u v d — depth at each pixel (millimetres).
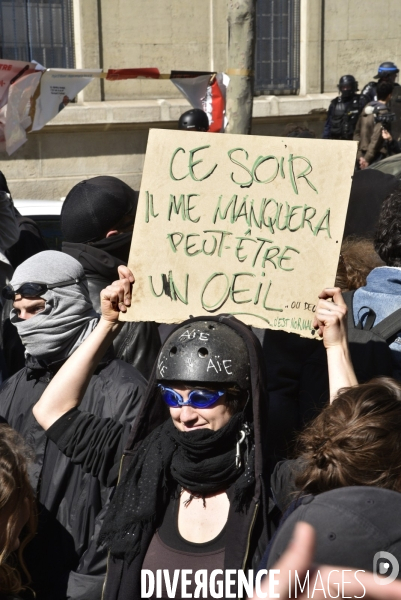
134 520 1867
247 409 1903
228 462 1852
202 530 1856
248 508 1809
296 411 2482
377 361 2328
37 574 2248
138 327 2900
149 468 1919
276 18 11852
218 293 2148
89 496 2225
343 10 12219
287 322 2117
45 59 10531
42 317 2480
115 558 1896
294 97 12125
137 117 10797
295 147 2154
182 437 1856
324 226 2125
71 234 3209
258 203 2158
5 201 4238
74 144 10609
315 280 2113
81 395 2180
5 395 2562
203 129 6895
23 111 6340
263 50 11852
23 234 4629
